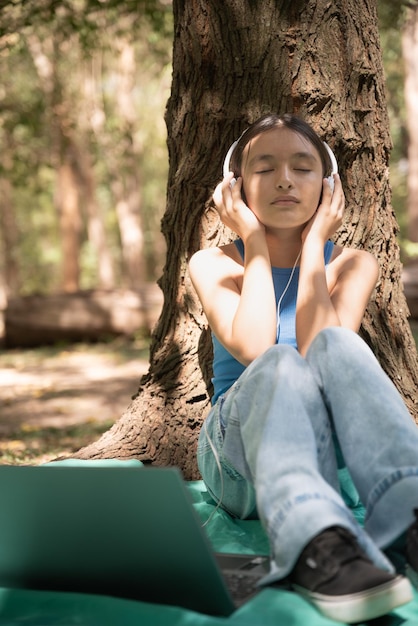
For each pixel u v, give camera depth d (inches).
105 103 906.7
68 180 1039.0
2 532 96.3
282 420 96.7
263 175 126.2
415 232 812.6
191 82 163.2
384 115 164.6
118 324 620.1
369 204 161.6
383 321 162.1
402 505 93.9
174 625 86.1
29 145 626.2
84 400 378.6
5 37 332.2
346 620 85.0
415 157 806.5
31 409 359.3
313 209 127.7
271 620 85.8
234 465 107.1
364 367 100.3
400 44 754.2
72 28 349.1
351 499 119.1
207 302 126.8
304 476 91.8
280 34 155.6
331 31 156.8
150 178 1403.8
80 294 628.1
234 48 157.5
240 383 109.0
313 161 126.6
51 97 657.0
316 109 156.0
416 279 558.3
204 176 161.8
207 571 88.8
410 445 96.3
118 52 439.8
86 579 96.3
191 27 160.6
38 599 94.5
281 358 102.1
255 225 126.3
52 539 94.8
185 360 164.6
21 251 1562.5
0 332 624.4
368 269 130.4
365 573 85.1
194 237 163.6
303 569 88.4
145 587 94.0
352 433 98.1
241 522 121.3
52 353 583.5
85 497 90.0
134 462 152.3
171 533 88.3
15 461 225.3
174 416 163.0
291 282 130.3
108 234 1558.8
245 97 158.2
